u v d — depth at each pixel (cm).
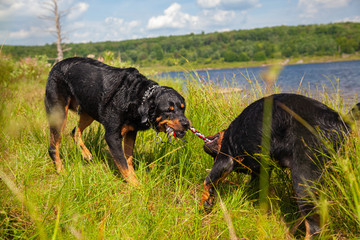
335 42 9806
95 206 278
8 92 497
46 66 1477
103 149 475
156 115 349
